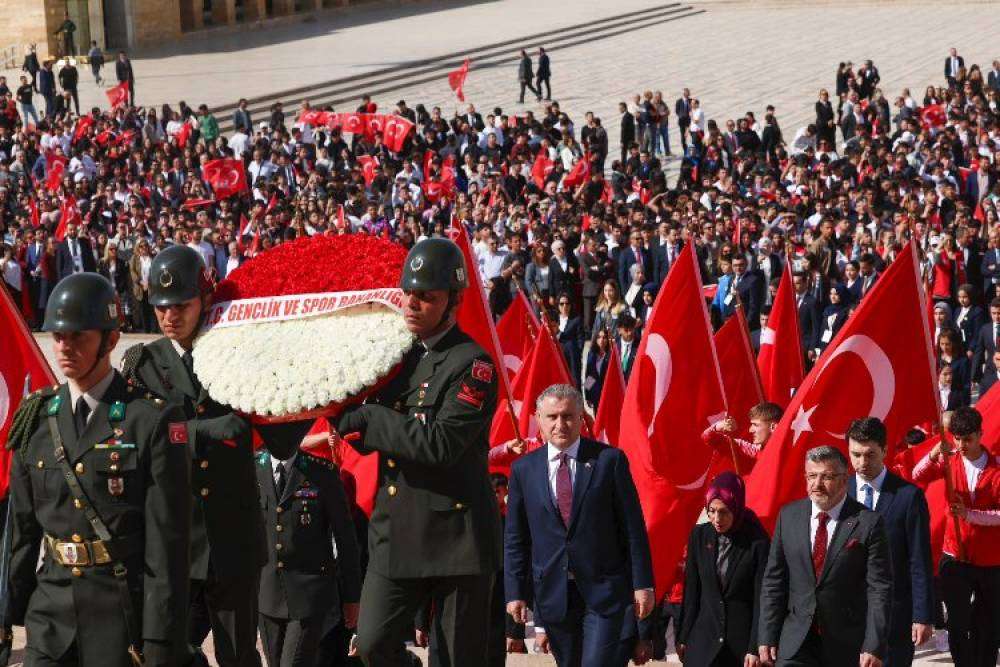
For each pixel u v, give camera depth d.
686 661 7.85
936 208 22.64
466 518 5.70
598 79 47.97
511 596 7.36
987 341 15.66
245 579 6.22
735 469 9.34
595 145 32.81
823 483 7.17
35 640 5.46
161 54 54.41
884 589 7.11
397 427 5.45
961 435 8.67
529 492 7.27
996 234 19.16
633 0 66.50
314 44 56.00
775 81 46.09
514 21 60.47
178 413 5.39
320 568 7.56
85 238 24.89
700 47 54.00
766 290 19.25
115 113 36.44
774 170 29.55
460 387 5.50
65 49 52.62
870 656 6.98
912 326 8.84
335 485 7.59
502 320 11.61
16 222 27.94
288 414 5.55
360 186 28.83
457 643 5.82
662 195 25.86
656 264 20.59
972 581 8.82
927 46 50.94
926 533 7.62
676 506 9.26
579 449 7.25
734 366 10.42
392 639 5.84
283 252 5.85
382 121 33.44
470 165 30.77
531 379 10.01
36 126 35.91
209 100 43.34
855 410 8.94
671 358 9.27
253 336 5.68
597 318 17.12
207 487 6.01
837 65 48.38
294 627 7.52
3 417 9.45
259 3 62.31
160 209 29.69
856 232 20.33
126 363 6.13
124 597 5.33
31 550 5.53
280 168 31.47
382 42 55.78
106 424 5.32
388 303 5.60
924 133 31.02
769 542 7.67
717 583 7.73
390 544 5.77
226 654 6.34
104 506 5.30
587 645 7.16
